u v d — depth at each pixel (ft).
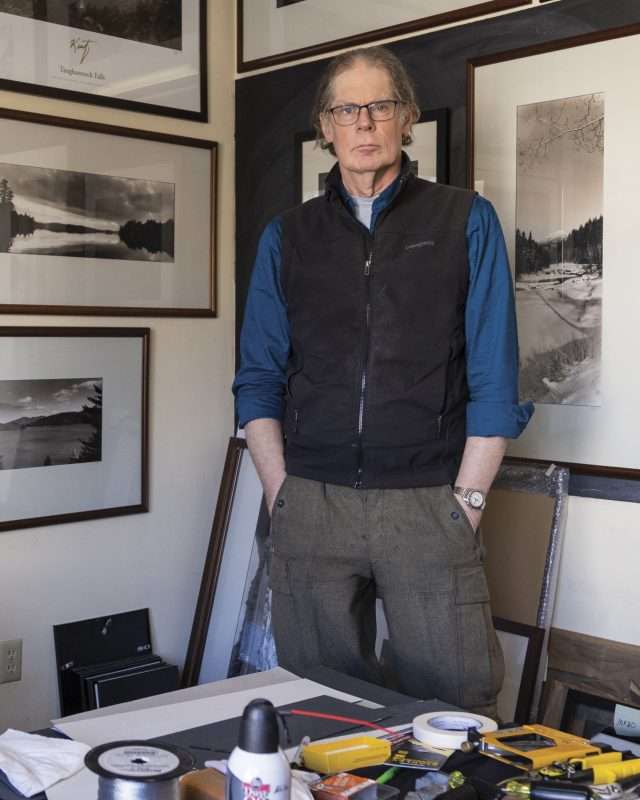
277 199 10.98
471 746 4.11
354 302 7.17
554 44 8.51
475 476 6.96
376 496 7.02
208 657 10.89
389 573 6.98
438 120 9.31
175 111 10.83
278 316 7.71
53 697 10.34
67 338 10.14
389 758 4.09
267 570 10.45
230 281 11.53
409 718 4.60
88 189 10.19
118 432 10.62
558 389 8.72
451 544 6.91
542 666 8.80
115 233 10.43
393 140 7.08
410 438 7.00
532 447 8.95
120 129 10.34
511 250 8.95
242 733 3.17
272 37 10.89
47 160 9.87
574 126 8.46
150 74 10.62
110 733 4.38
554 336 8.71
